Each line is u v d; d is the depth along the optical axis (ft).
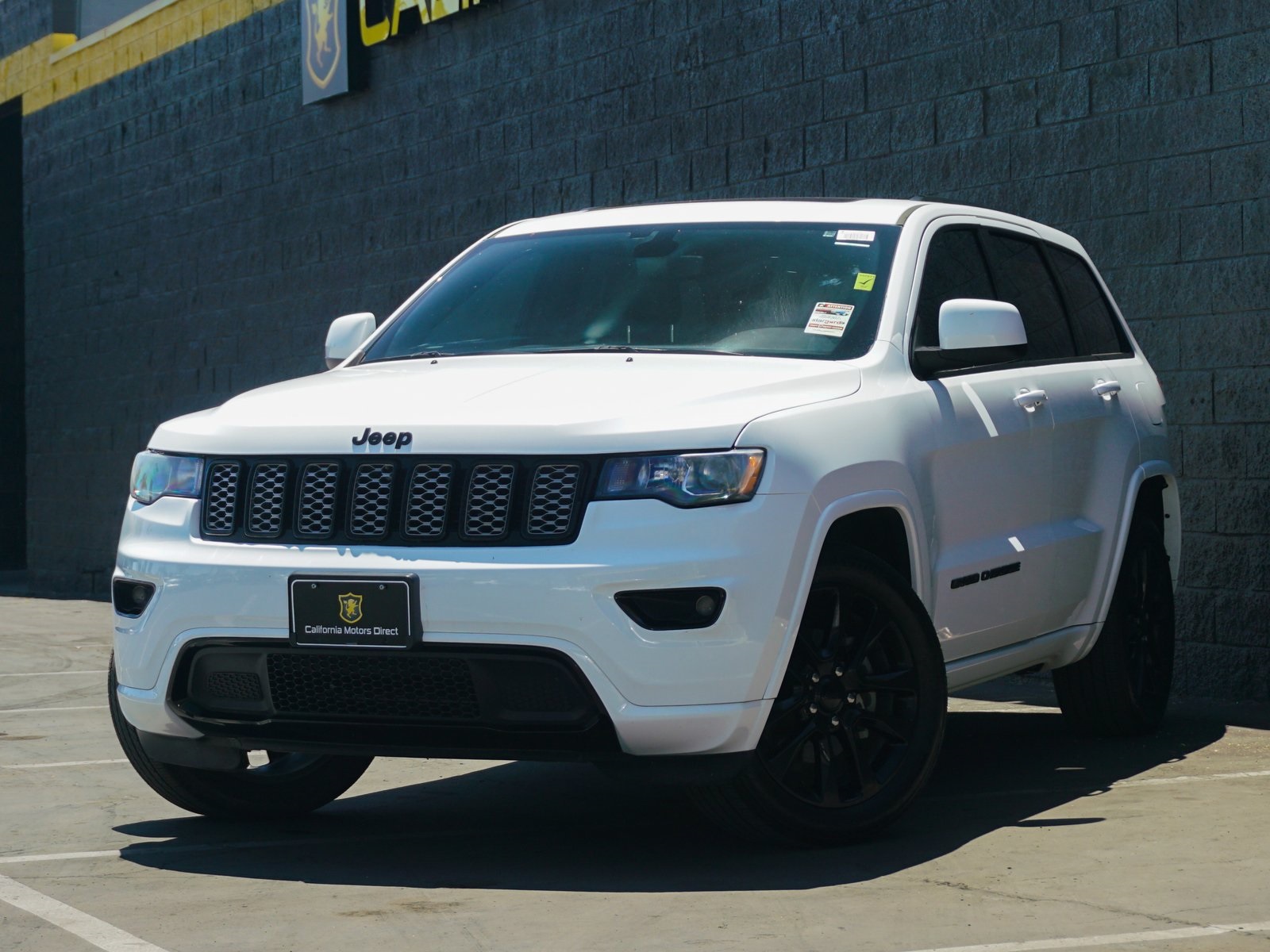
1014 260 21.04
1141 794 18.80
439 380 16.49
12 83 71.51
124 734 17.31
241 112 55.31
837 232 18.84
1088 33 30.01
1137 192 29.30
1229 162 27.94
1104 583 21.12
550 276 19.48
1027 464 19.24
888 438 16.38
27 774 21.62
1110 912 13.20
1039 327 20.97
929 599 17.07
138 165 61.67
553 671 14.35
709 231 19.40
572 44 41.52
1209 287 28.25
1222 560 28.12
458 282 20.29
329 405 16.07
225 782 17.71
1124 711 22.82
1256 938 12.36
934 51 32.78
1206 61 28.25
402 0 46.91
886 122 33.76
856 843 15.94
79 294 66.03
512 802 19.08
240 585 15.25
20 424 86.58
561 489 14.53
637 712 14.25
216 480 15.98
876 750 16.14
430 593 14.48
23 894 14.53
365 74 49.06
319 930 13.10
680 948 12.31
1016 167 31.27
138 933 13.06
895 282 18.04
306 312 52.19
